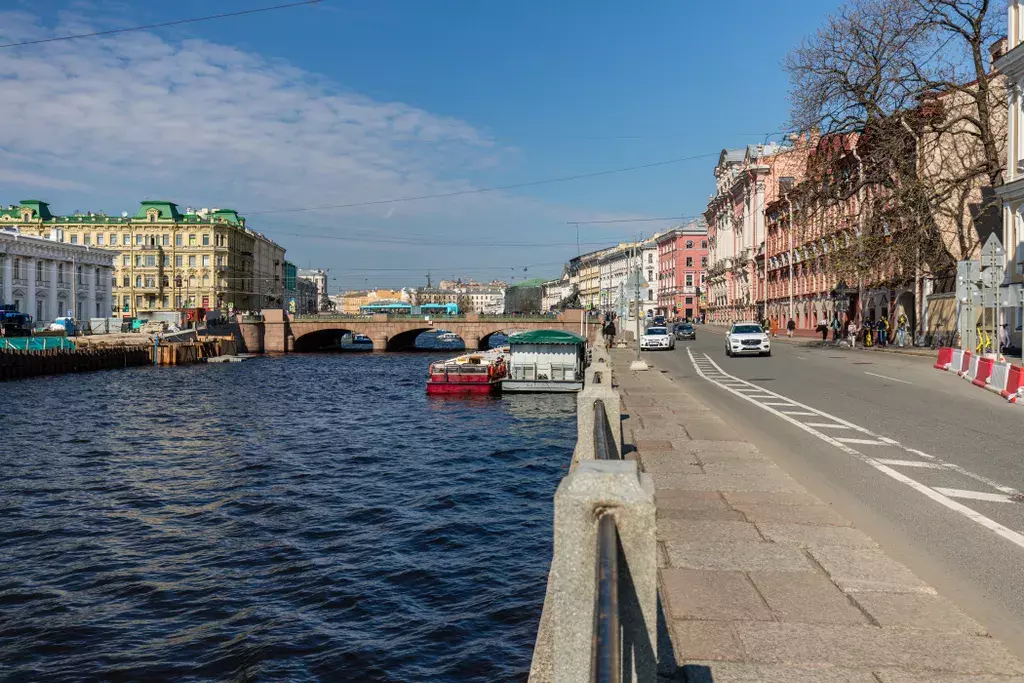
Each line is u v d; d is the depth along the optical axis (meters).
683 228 126.44
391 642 9.16
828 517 6.41
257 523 14.52
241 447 23.38
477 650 8.90
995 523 6.64
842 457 9.98
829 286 60.56
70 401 37.75
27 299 84.44
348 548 12.87
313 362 76.44
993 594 4.88
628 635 2.38
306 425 28.48
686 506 6.79
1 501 16.42
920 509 7.16
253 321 96.69
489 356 46.41
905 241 35.91
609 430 7.72
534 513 15.05
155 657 8.92
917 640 3.91
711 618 4.20
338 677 8.33
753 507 6.76
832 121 36.66
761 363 31.20
